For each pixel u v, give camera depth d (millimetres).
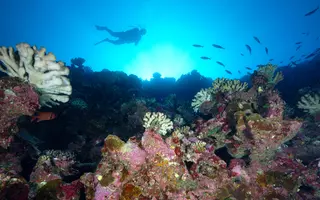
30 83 718
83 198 703
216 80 1211
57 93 812
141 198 531
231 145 822
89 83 2088
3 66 760
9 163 720
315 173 789
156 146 548
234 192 661
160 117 769
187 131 856
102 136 1250
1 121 643
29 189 612
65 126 1270
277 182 714
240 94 974
